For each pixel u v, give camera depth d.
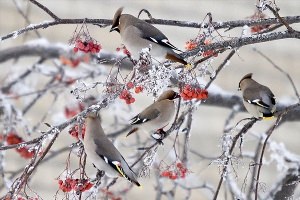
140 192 16.58
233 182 11.92
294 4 19.06
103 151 8.94
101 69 14.05
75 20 9.72
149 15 10.16
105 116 16.08
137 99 16.70
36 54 14.30
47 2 17.72
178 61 9.27
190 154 16.77
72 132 9.27
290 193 12.12
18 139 13.05
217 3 18.52
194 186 12.95
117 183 12.91
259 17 10.75
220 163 9.51
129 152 15.15
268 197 12.18
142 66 8.67
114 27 10.06
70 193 8.78
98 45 9.70
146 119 10.61
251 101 10.73
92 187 9.25
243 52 18.17
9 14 17.42
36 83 15.98
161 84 8.53
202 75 9.55
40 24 9.49
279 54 18.58
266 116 10.55
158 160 12.60
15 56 14.23
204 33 9.48
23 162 16.33
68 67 15.75
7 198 8.12
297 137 18.09
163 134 10.57
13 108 13.22
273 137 17.95
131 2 18.14
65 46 14.26
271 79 18.45
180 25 9.97
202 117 17.41
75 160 16.14
